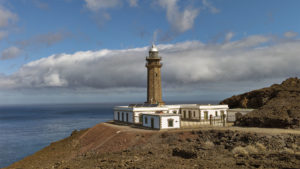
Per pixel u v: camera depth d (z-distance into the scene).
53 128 136.38
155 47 85.62
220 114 77.38
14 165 53.97
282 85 86.88
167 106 79.00
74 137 73.00
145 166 26.53
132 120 70.50
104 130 65.19
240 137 42.91
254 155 28.62
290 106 56.69
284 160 25.34
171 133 51.97
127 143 50.94
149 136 52.09
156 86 83.88
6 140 100.12
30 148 84.31
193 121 73.62
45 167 36.56
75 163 33.69
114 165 28.09
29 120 196.50
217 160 27.62
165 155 32.72
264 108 60.97
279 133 42.09
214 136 47.56
